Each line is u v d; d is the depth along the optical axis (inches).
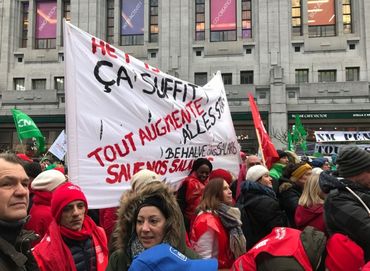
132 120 184.4
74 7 1493.6
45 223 149.3
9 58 1542.8
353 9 1409.9
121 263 97.0
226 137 242.4
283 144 1274.6
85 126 167.2
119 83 182.1
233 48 1430.9
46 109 1448.1
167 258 68.5
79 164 163.2
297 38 1414.9
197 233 153.5
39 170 198.8
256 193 182.1
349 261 98.2
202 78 1445.6
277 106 1328.7
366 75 1349.7
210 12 1466.5
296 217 161.8
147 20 1477.6
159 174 194.2
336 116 1309.1
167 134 200.1
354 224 104.9
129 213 96.4
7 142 1471.5
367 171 115.0
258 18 1423.5
